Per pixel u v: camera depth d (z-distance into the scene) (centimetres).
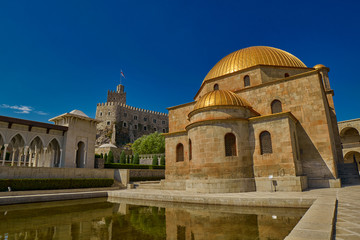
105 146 6775
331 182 1936
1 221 1102
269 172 1886
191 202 1566
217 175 1912
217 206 1401
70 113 3331
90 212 1334
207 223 967
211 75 3108
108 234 846
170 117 3206
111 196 2142
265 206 1306
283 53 2923
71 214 1274
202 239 748
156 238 782
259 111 2480
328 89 3156
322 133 2102
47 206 1617
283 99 2358
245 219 1013
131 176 3453
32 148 3675
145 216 1174
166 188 2483
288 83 2362
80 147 3688
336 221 792
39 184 2375
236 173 1908
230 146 1986
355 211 949
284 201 1277
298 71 2734
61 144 3319
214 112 2116
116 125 10100
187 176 2419
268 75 2661
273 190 1809
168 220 1062
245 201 1358
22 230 927
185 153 2483
